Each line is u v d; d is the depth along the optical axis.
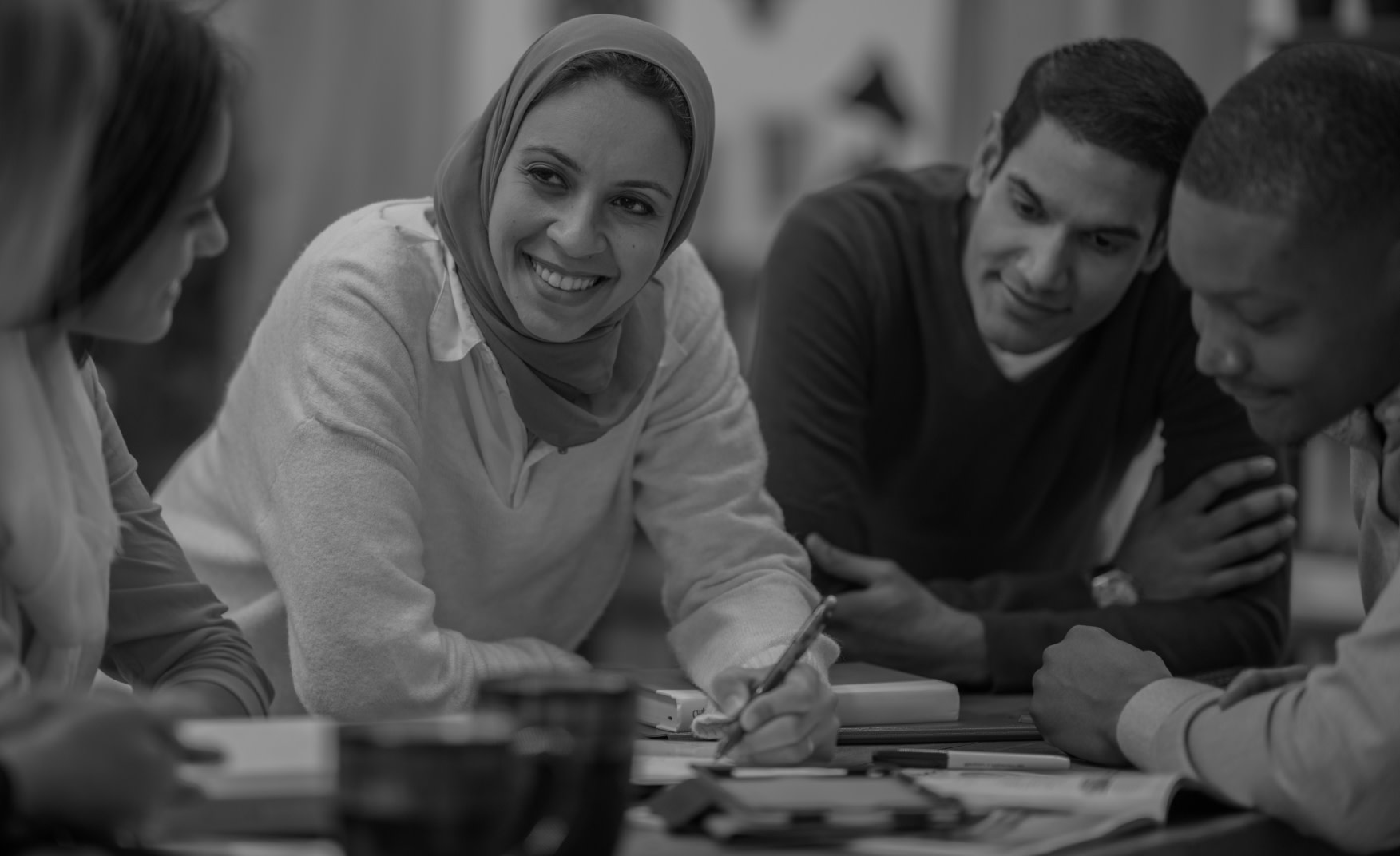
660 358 1.89
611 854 1.08
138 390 4.23
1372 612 1.32
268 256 4.46
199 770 1.14
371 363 1.71
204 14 1.33
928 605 2.14
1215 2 4.01
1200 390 2.30
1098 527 2.54
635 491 1.98
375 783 0.96
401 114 4.58
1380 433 1.50
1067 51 2.08
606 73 1.65
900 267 2.26
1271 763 1.32
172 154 1.25
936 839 1.18
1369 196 1.32
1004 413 2.28
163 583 1.58
